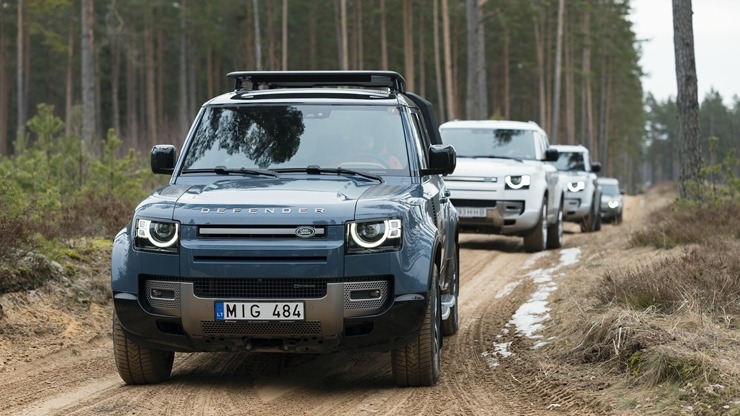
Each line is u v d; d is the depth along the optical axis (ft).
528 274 69.62
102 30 369.50
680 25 97.35
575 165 126.82
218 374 37.73
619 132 593.01
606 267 64.69
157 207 33.06
